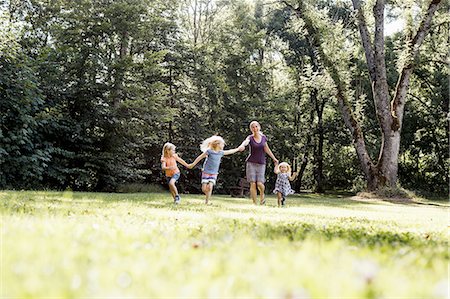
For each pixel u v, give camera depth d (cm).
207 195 990
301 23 2423
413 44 2223
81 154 1775
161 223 403
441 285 127
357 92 3038
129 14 1923
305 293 113
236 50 2788
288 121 3020
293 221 519
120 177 1931
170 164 969
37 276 140
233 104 2619
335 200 1928
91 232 279
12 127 1559
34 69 1670
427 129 3278
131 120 1911
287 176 1178
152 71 1994
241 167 2681
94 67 1833
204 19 3155
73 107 1848
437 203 2055
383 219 741
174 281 137
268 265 168
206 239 270
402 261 204
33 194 959
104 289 124
